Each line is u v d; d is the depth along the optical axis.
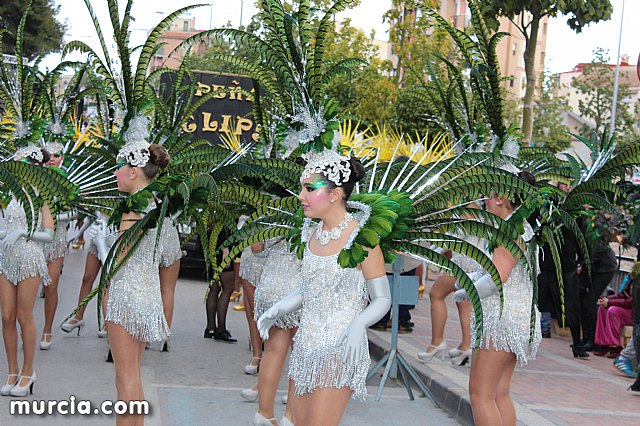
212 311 9.87
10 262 6.35
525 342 4.97
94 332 9.65
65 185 5.86
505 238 4.45
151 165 5.14
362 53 20.05
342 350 4.14
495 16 12.45
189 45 4.65
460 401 6.70
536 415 6.48
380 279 4.21
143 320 4.98
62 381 7.16
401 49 18.12
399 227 4.31
